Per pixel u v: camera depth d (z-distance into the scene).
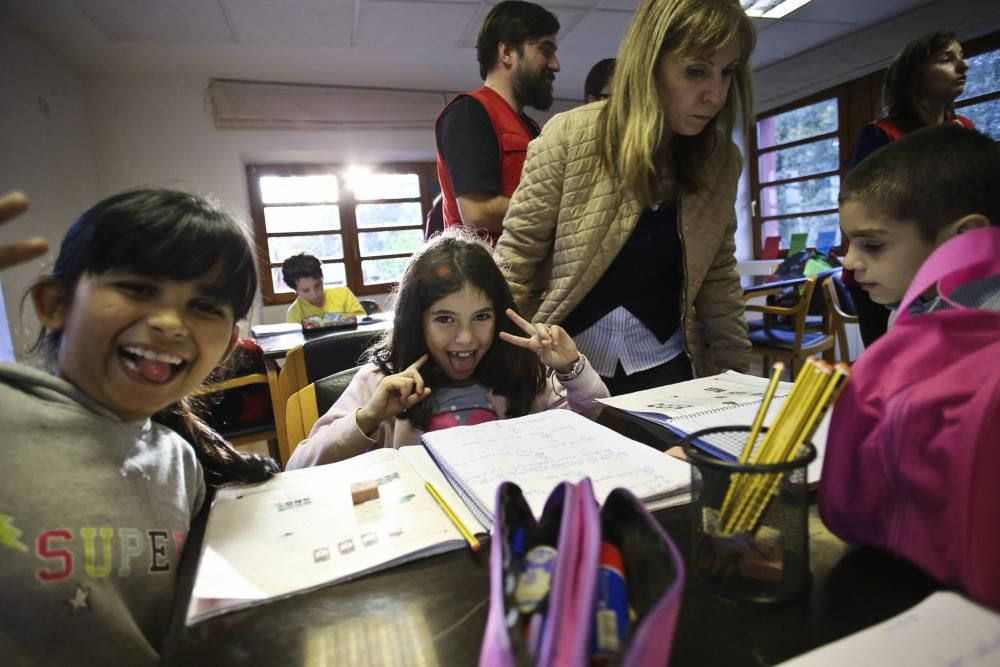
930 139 0.75
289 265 3.44
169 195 0.53
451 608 0.40
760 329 3.16
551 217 1.17
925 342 0.39
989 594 0.33
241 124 4.27
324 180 4.87
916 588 0.40
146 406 0.53
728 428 0.47
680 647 0.34
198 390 0.80
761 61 4.66
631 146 1.01
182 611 0.42
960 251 0.40
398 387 0.87
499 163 1.43
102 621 0.46
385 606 0.40
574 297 1.15
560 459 0.63
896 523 0.40
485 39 1.52
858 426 0.41
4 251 0.36
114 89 3.98
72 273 0.49
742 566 0.39
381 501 0.57
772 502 0.39
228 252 0.54
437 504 0.55
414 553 0.47
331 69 4.10
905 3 3.67
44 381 0.49
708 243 1.18
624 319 1.18
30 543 0.44
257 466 0.64
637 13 1.01
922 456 0.36
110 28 3.25
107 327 0.48
